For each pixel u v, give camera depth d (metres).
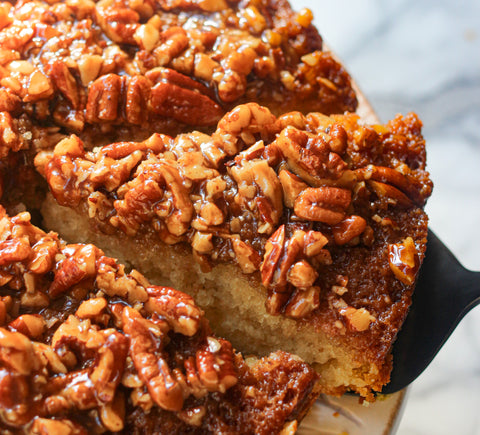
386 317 0.32
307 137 0.33
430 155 0.56
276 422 0.30
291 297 0.32
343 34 0.62
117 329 0.30
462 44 0.62
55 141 0.34
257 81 0.36
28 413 0.28
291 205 0.32
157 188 0.32
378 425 0.33
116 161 0.33
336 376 0.33
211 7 0.36
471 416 0.47
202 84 0.35
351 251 0.32
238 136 0.33
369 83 0.59
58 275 0.30
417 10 0.63
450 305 0.34
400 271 0.32
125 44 0.35
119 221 0.32
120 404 0.29
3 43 0.34
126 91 0.34
